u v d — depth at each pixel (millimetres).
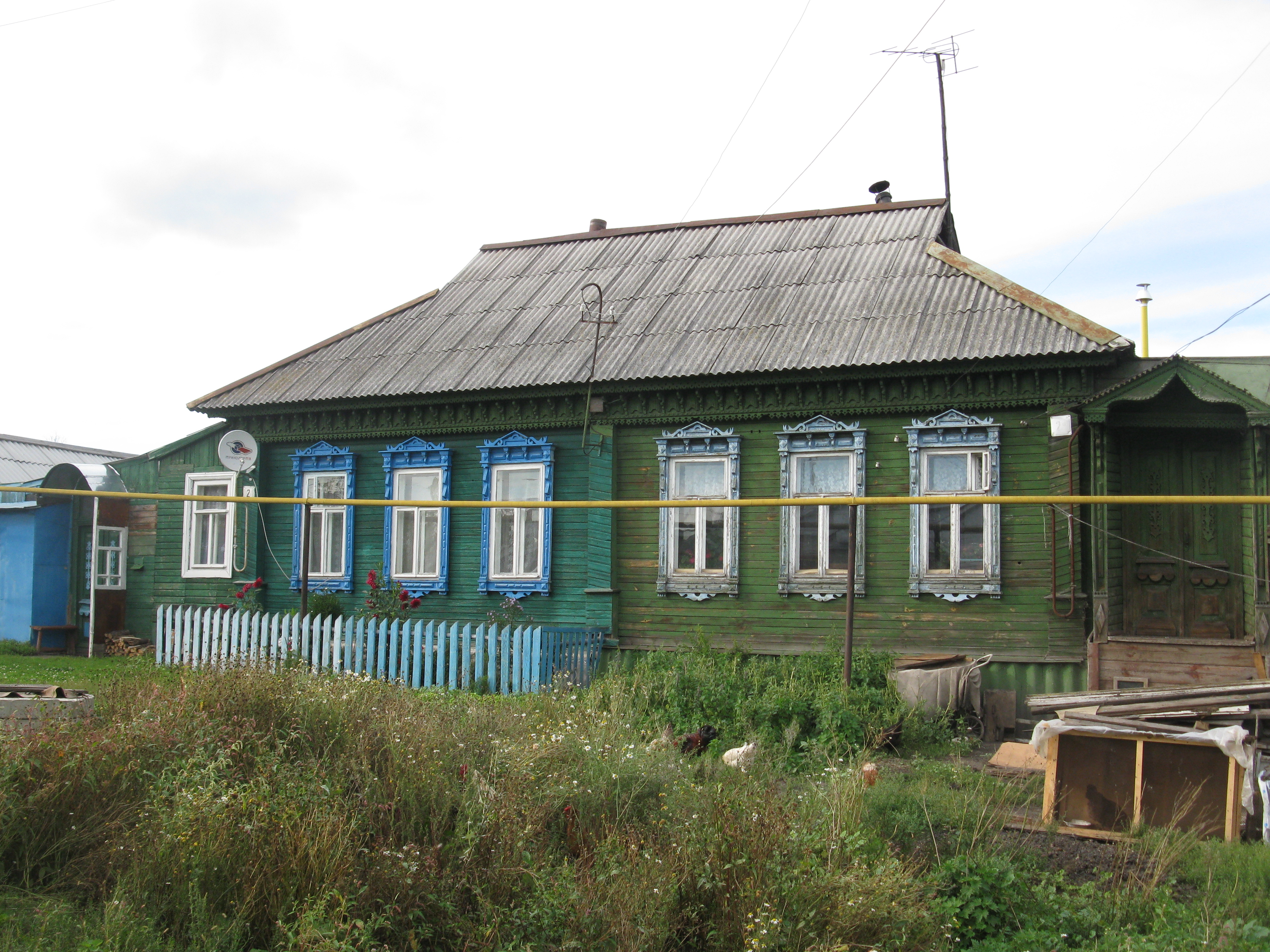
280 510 18047
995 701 12789
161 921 5922
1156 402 12758
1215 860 7145
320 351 19078
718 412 14906
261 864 6141
